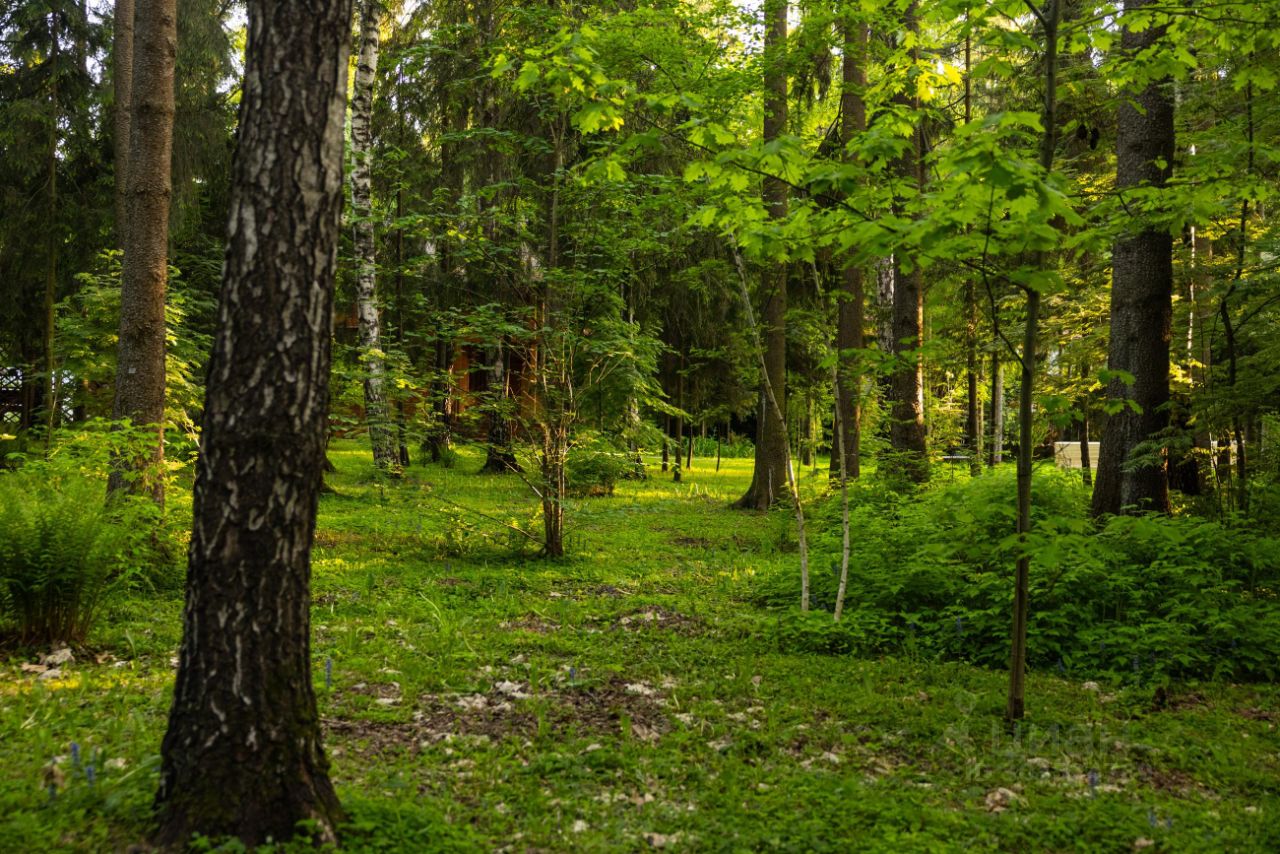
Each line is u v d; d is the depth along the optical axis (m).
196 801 3.18
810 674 6.30
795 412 17.91
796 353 21.11
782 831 3.74
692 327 23.11
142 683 5.43
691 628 7.64
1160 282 8.94
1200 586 7.02
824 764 4.62
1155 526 5.04
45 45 18.83
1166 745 4.96
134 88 8.95
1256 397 8.41
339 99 3.41
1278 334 9.53
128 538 7.24
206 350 15.80
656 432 13.58
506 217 10.41
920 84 6.68
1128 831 3.82
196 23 18.92
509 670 6.15
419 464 23.64
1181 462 9.18
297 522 3.35
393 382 11.23
